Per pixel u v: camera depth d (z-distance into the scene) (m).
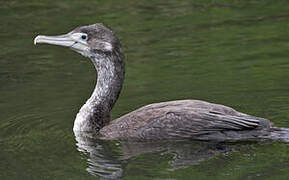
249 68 16.62
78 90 15.73
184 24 20.27
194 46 18.45
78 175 10.88
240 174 10.50
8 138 12.80
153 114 12.50
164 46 18.48
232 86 15.45
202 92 15.14
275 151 11.41
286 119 13.17
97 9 21.75
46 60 18.00
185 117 12.20
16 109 14.52
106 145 12.32
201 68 16.78
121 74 13.46
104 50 13.26
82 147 12.27
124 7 22.00
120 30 19.69
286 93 14.80
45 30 19.55
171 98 14.88
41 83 16.27
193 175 10.58
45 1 22.86
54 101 15.02
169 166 11.04
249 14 21.03
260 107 14.01
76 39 13.37
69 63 17.80
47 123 13.67
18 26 20.20
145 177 10.62
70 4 22.44
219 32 19.50
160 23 20.36
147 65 17.16
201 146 11.93
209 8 21.83
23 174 10.98
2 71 17.11
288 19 20.34
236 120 11.98
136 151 11.88
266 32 19.33
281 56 17.39
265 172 10.52
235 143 11.91
